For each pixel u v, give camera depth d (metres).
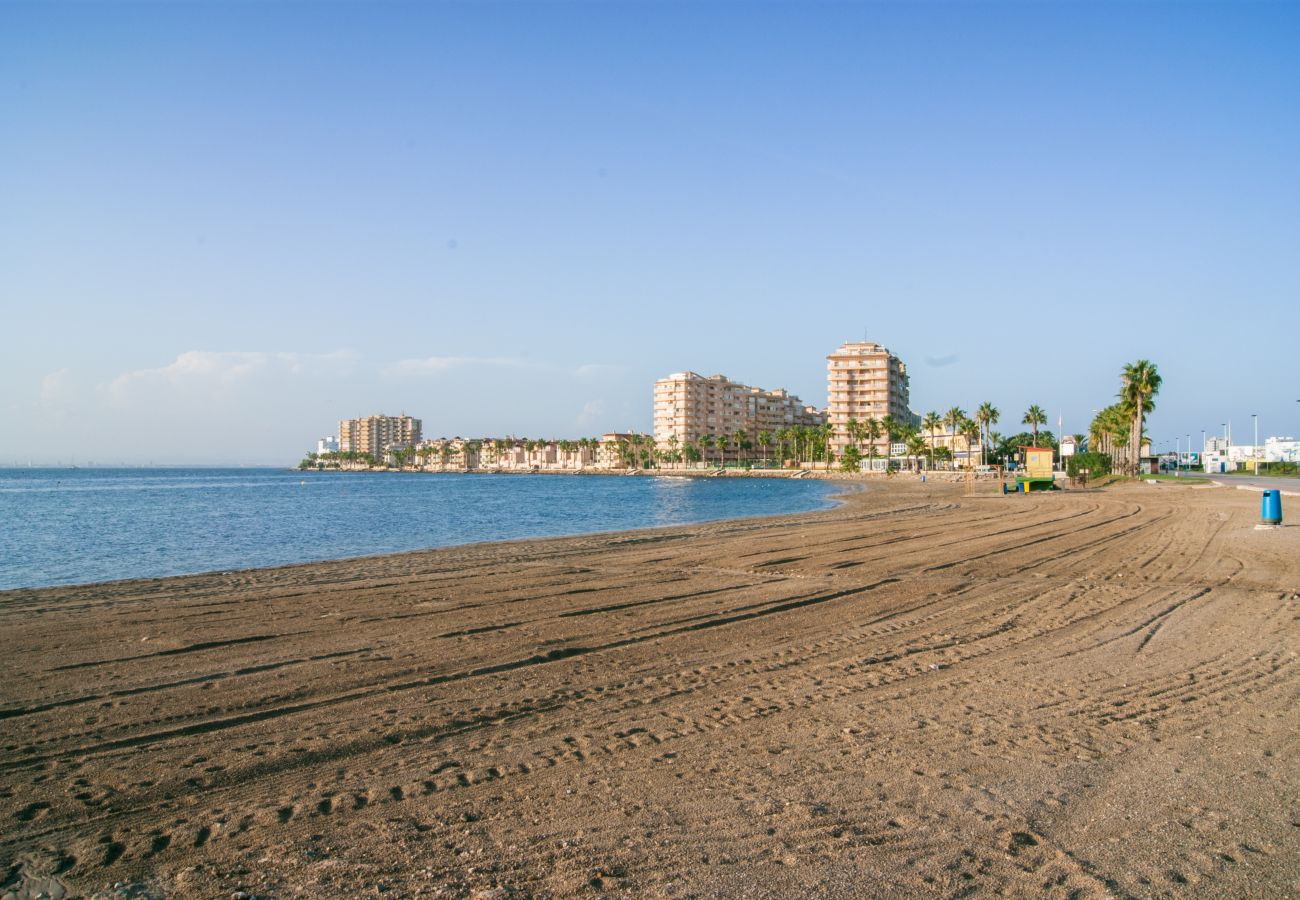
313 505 64.81
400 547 29.06
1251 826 4.89
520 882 4.25
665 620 11.95
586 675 8.66
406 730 6.85
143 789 5.64
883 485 107.75
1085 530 27.69
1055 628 11.01
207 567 23.66
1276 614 11.69
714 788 5.50
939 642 10.22
